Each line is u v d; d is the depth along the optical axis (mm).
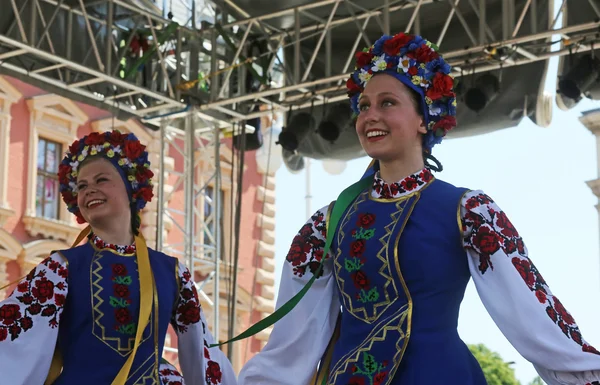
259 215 23297
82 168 4820
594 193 19266
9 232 19078
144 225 20641
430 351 3506
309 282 3775
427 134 3797
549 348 3416
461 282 3617
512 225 3643
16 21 10594
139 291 4672
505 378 29219
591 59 10336
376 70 3818
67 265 4641
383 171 3795
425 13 11078
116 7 11648
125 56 11812
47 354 4484
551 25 10477
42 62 11180
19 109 19594
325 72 11641
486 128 11219
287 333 3826
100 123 20578
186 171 13008
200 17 12586
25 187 19516
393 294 3584
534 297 3480
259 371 3797
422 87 3775
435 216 3639
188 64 12438
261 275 22984
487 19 10938
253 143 12859
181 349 4941
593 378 3385
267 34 12016
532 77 10930
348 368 3549
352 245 3676
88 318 4574
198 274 21047
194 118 12594
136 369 4594
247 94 11891
